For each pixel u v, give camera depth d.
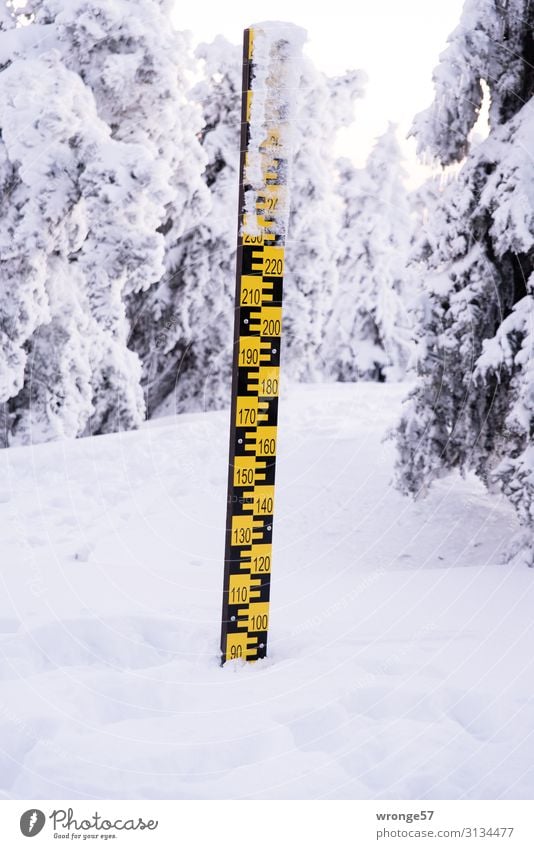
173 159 10.07
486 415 6.78
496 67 6.51
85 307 10.04
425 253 6.95
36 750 2.66
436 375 6.89
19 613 3.88
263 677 3.30
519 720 2.94
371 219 15.87
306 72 11.27
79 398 10.18
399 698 3.08
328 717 2.95
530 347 5.98
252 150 3.28
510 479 5.94
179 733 2.79
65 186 8.47
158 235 8.47
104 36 9.02
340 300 16.45
